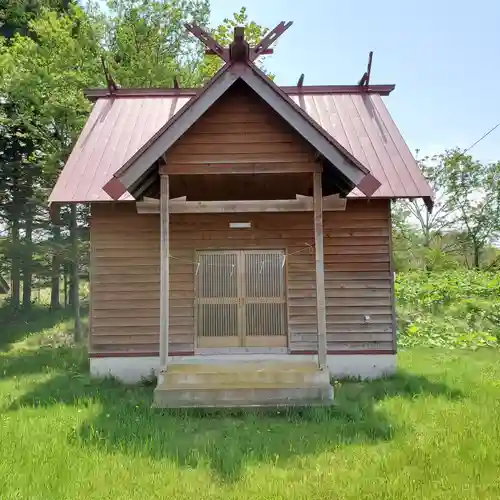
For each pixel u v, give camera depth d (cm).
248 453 489
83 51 1575
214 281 923
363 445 514
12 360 1130
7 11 2059
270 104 659
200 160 700
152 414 630
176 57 2244
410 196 873
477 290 1720
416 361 1006
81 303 2339
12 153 1861
